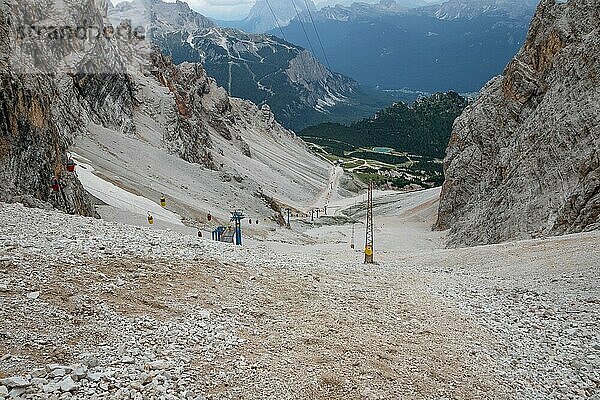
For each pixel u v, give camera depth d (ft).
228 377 36.09
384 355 44.47
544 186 170.81
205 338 42.04
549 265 84.58
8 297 41.98
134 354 36.73
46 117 132.46
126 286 50.24
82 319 41.06
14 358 32.91
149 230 85.25
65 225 73.77
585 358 46.91
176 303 49.14
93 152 215.10
